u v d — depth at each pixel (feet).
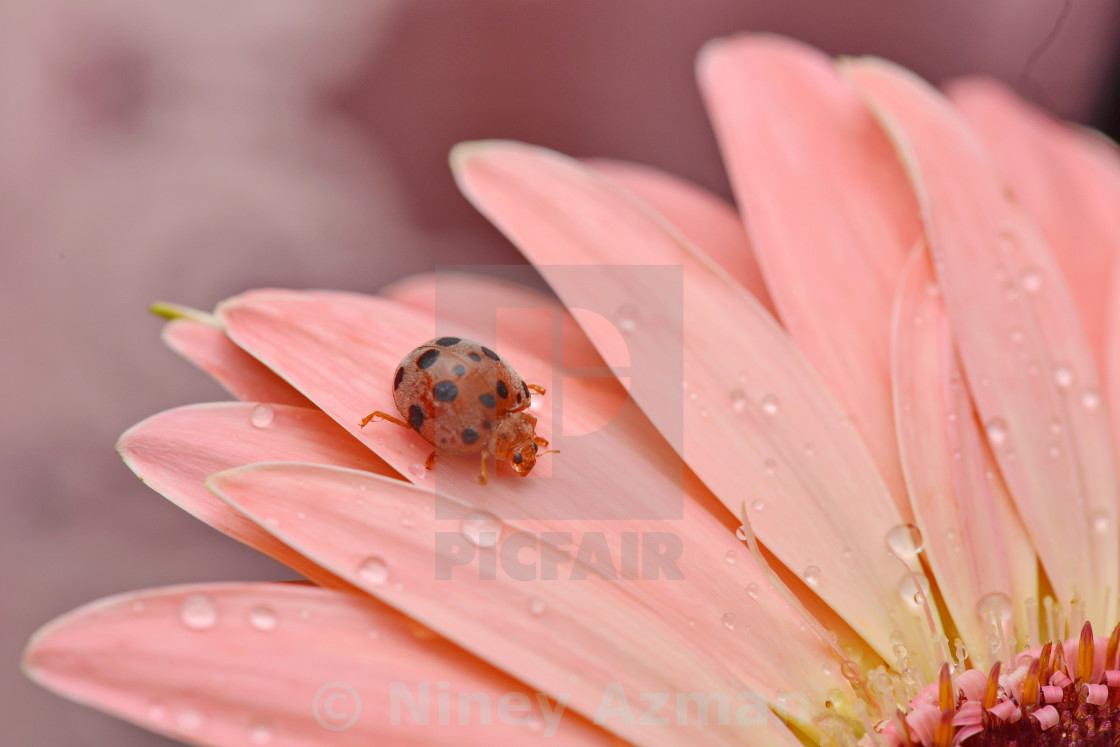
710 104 0.54
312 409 0.48
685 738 0.46
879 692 0.48
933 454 0.50
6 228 0.60
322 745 0.44
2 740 0.57
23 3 0.59
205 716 0.44
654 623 0.47
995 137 0.56
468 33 0.69
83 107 0.61
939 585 0.50
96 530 0.59
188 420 0.48
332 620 0.45
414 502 0.46
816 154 0.53
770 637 0.48
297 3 0.65
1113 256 0.55
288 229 0.66
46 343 0.60
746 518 0.48
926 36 0.70
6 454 0.59
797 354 0.51
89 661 0.44
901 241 0.52
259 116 0.65
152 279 0.63
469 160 0.51
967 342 0.51
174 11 0.62
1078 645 0.49
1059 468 0.51
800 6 0.70
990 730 0.48
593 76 0.71
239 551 0.61
